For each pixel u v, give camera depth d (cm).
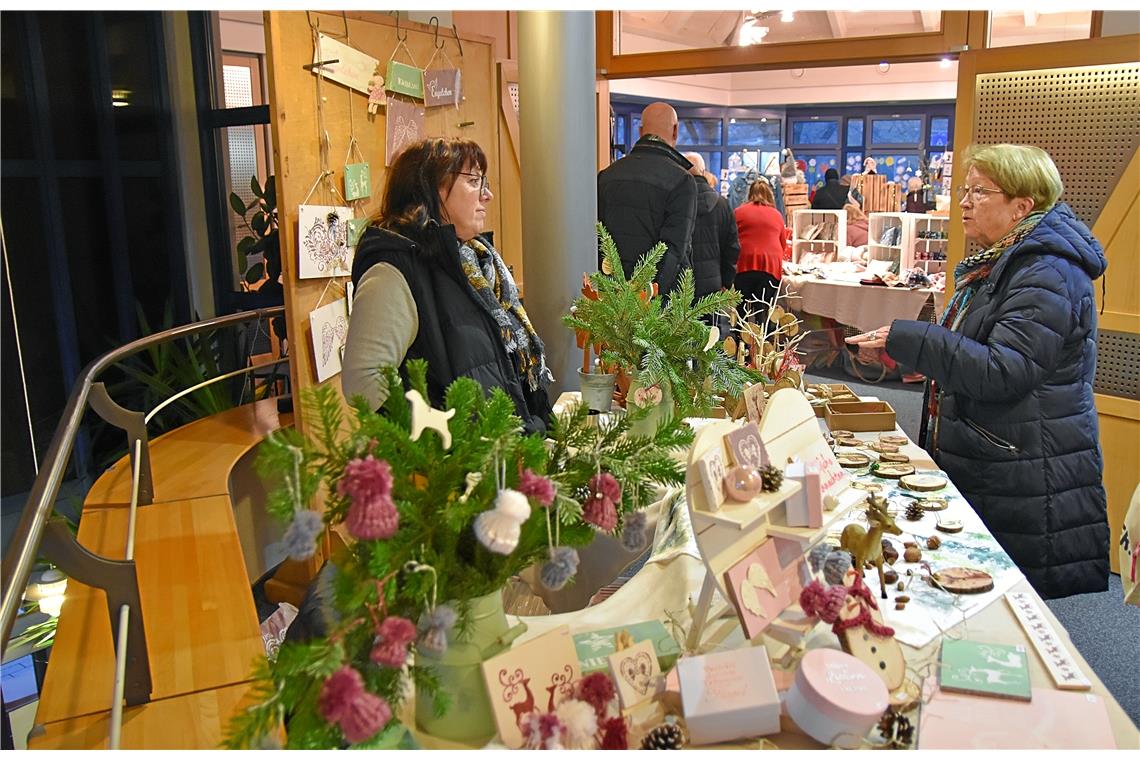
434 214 195
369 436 100
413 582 94
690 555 152
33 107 334
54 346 346
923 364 216
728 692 105
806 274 630
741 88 1013
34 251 339
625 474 110
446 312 192
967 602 140
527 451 104
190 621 177
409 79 319
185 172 406
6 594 105
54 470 140
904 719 106
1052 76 329
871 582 146
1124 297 321
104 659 164
